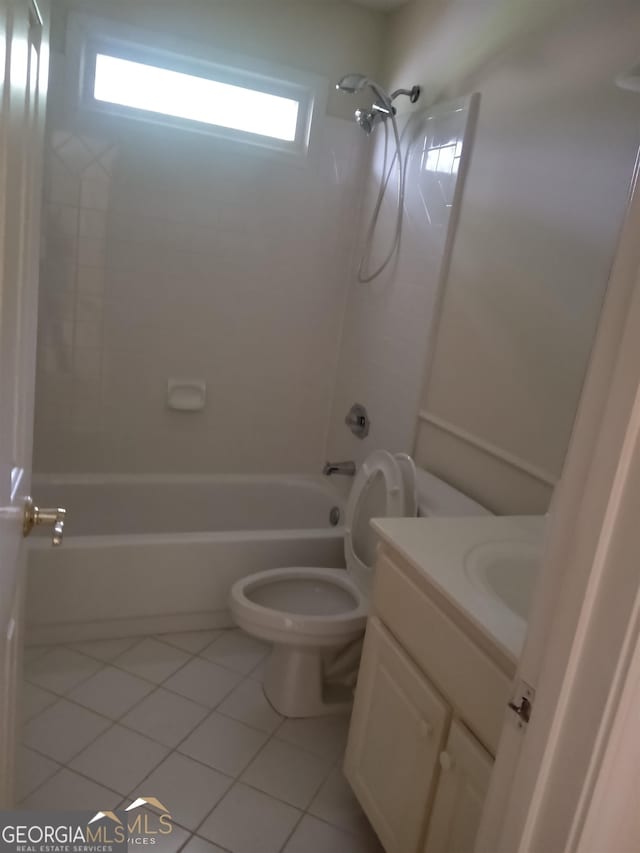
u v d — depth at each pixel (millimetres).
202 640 2387
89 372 2779
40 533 2375
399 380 2607
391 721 1460
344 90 2551
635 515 586
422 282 2463
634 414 579
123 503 2895
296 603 2158
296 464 3256
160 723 1948
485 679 1152
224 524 3084
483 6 2164
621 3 1609
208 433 3047
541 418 1829
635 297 581
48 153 2496
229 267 2875
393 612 1491
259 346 3023
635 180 605
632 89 1373
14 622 1053
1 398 728
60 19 2395
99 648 2271
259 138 2785
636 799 699
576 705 645
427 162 2447
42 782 1679
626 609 597
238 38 2639
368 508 2219
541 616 696
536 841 694
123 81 2584
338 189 2949
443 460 2311
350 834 1642
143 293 2771
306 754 1896
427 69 2488
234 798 1706
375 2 2730
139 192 2658
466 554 1443
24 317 955
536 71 1898
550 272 1807
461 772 1197
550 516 713
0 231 656
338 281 3072
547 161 1833
